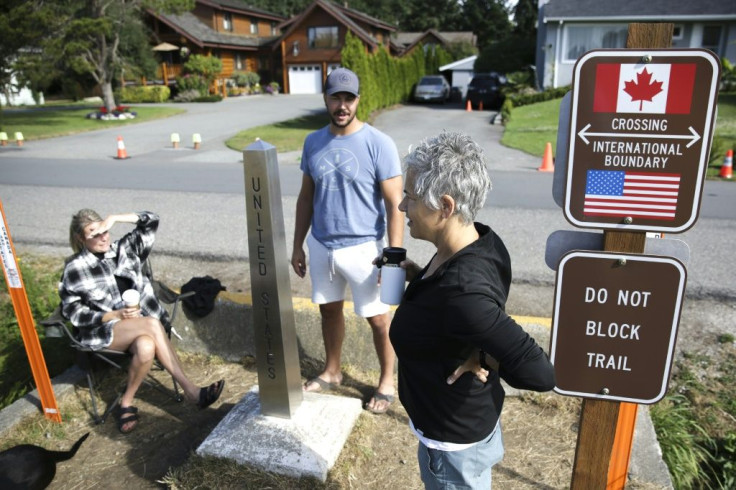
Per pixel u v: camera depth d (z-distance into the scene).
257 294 2.68
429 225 1.57
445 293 1.43
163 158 12.44
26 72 19.25
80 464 2.83
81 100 33.72
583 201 1.70
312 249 3.01
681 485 2.81
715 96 1.53
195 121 20.98
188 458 2.81
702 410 3.22
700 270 5.14
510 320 1.41
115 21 21.47
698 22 21.06
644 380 1.78
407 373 1.65
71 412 3.24
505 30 67.62
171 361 3.16
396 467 2.74
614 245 1.72
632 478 2.59
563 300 1.78
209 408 3.25
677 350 3.75
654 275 1.69
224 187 9.22
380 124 18.52
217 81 34.06
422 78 28.84
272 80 41.06
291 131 17.28
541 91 23.25
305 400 3.04
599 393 1.83
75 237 3.15
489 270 1.49
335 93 2.65
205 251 5.89
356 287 2.93
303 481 2.61
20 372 3.86
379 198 2.88
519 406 3.19
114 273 3.27
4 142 15.00
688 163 1.60
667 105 1.57
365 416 3.06
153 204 8.00
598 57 1.58
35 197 8.46
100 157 12.61
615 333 1.76
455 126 17.64
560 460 2.76
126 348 3.09
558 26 21.86
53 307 4.57
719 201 8.02
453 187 1.48
